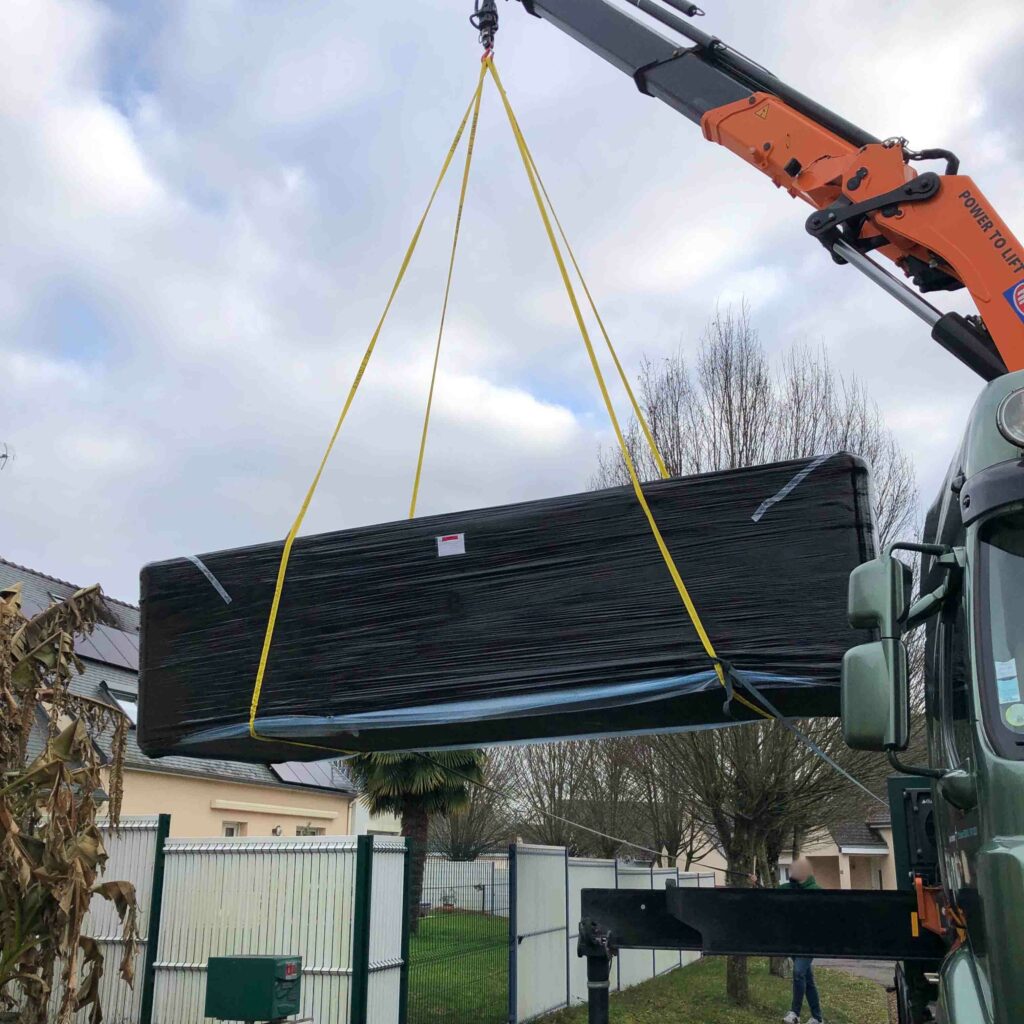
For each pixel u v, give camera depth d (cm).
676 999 1296
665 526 370
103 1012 875
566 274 467
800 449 1220
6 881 567
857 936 429
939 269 428
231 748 479
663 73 523
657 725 427
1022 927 209
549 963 1109
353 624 414
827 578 345
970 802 251
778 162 474
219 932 857
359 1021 793
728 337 1299
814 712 400
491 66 561
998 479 258
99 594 636
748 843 1207
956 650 286
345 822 2108
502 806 2820
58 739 579
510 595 388
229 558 451
